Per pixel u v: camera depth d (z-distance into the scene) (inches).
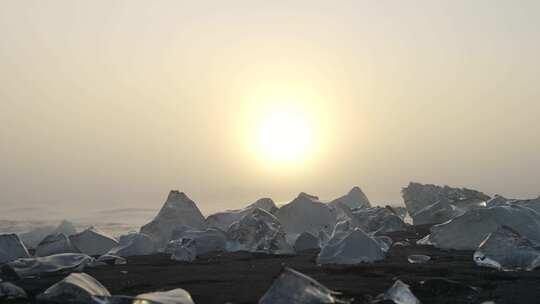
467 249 468.4
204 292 304.0
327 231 557.0
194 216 605.3
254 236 493.7
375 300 273.3
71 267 405.1
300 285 256.5
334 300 259.4
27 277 371.2
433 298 282.0
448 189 746.2
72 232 655.1
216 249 499.2
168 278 351.9
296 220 568.1
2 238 478.6
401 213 807.7
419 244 508.1
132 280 346.3
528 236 458.3
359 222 613.6
